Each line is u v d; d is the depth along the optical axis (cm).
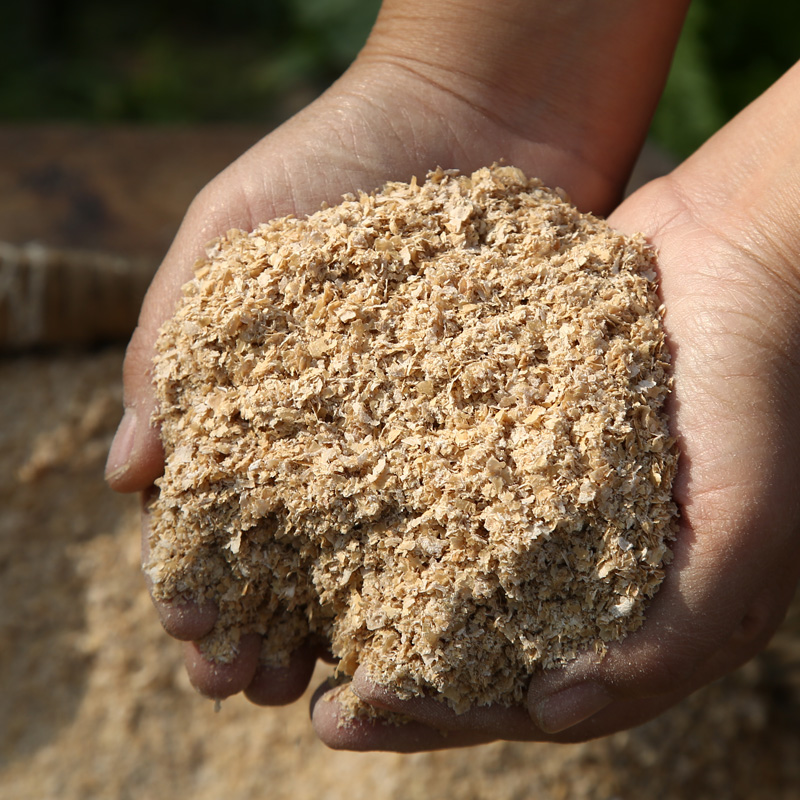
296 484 28
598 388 28
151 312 31
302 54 75
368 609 28
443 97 32
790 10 50
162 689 38
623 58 33
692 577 27
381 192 32
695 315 28
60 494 40
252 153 32
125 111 72
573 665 27
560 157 33
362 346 29
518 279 29
